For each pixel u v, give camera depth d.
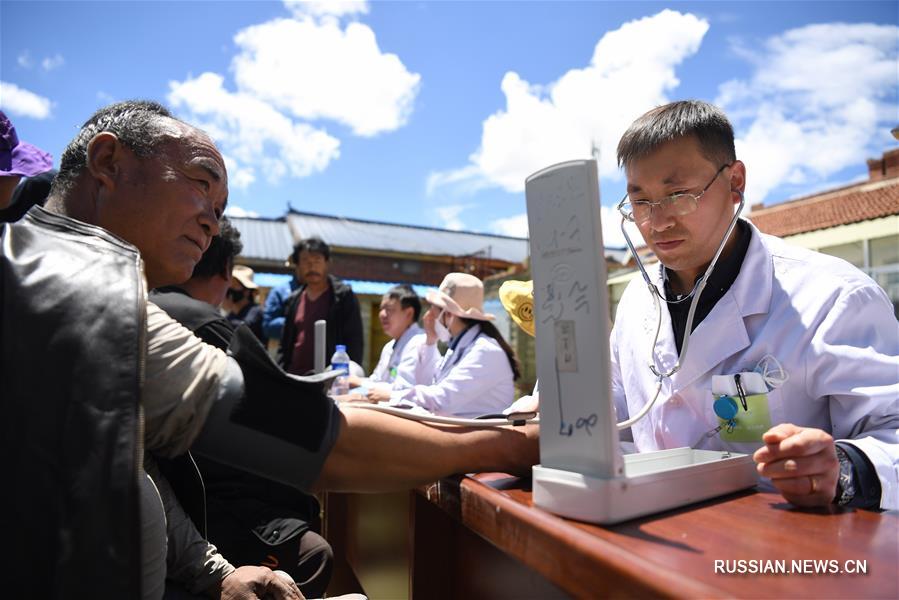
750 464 0.93
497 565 1.02
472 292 3.40
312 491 0.93
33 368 0.78
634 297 1.47
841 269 1.19
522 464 0.98
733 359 1.22
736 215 1.08
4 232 0.85
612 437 0.71
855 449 0.90
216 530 1.77
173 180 1.11
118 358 0.80
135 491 0.76
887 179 8.48
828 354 1.10
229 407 0.88
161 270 1.16
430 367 4.04
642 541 0.64
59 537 0.74
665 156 1.17
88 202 1.11
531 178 0.81
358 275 15.09
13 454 0.76
